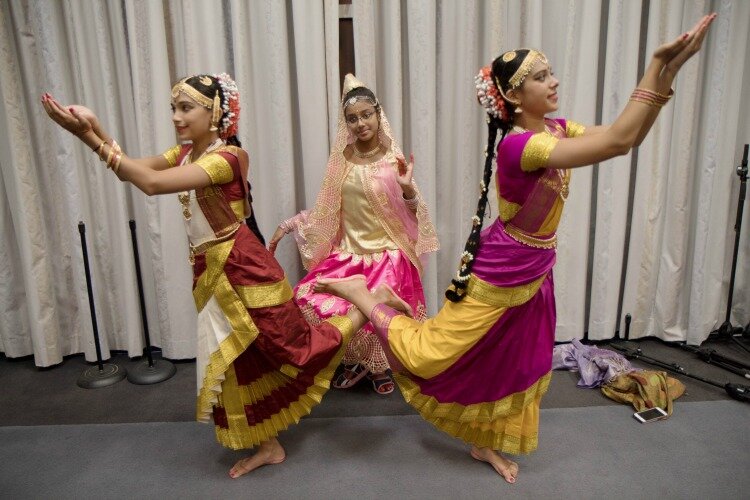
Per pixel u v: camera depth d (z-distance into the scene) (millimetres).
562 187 1646
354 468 2035
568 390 2586
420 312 2561
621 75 2723
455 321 1762
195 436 2279
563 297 2973
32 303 2859
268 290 1826
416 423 2332
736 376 2684
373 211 2441
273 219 2859
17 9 2646
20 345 3053
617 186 2814
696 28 1297
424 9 2564
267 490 1930
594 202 2990
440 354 1774
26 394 2695
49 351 2928
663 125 2787
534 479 1941
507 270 1700
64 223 2928
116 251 2947
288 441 2213
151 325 3066
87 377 2781
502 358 1786
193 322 2922
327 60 2676
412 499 1861
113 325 3062
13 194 2812
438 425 1947
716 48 2703
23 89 2750
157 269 2838
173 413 2492
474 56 2736
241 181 1816
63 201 2889
